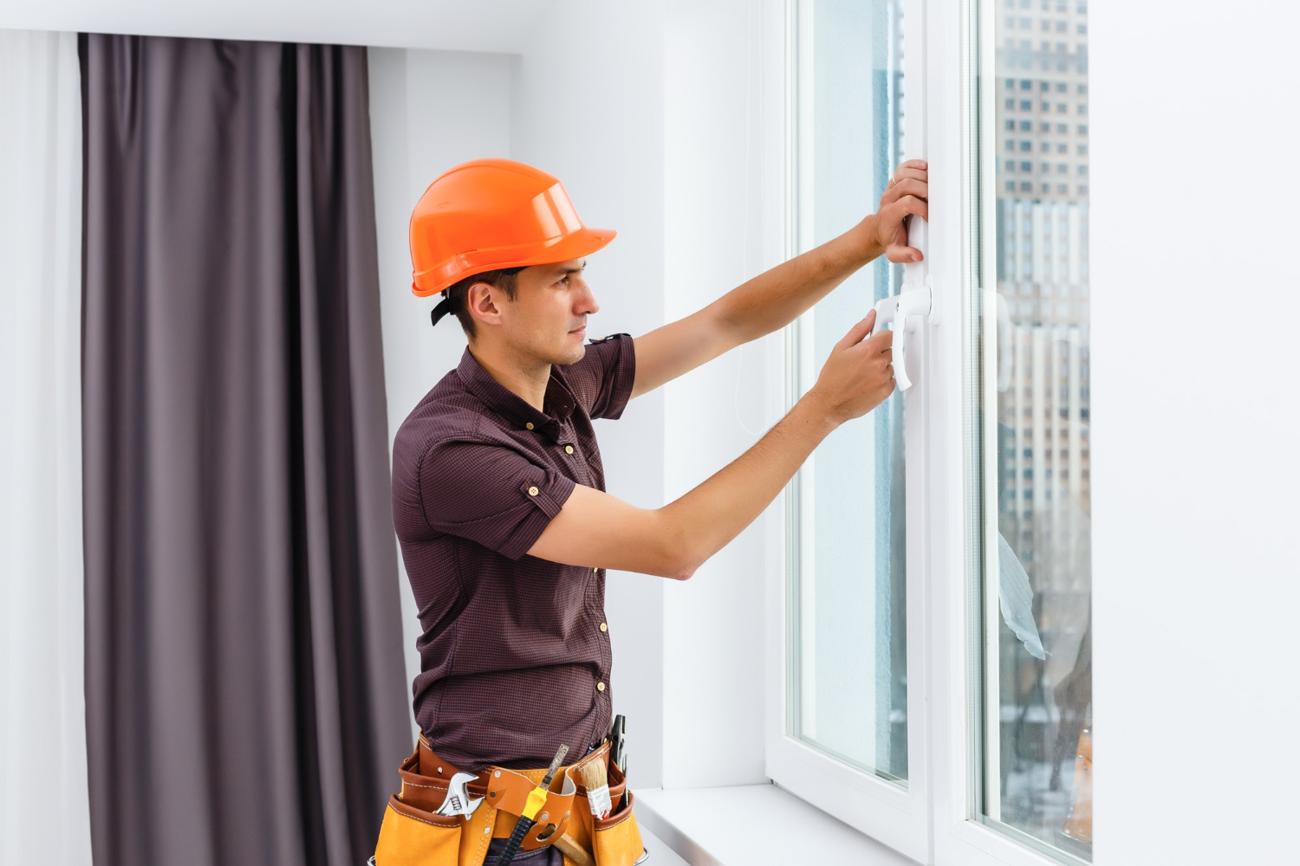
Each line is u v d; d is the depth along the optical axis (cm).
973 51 141
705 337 168
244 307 310
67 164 311
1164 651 92
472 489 133
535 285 141
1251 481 84
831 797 181
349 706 315
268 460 307
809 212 192
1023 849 131
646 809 192
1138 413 94
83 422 299
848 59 178
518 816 138
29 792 305
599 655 151
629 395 170
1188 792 90
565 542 132
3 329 308
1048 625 130
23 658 306
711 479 134
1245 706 84
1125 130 95
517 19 300
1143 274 93
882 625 171
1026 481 133
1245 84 84
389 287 335
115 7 283
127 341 307
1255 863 84
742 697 205
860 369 134
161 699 297
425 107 339
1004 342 136
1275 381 82
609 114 238
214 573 306
